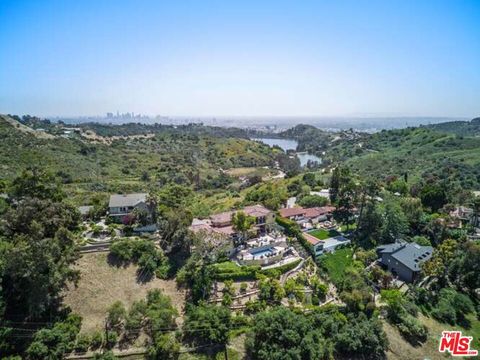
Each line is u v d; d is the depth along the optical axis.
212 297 50.59
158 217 67.50
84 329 44.03
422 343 50.28
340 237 73.81
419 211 82.31
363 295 53.38
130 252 55.12
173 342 41.69
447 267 63.94
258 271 55.94
